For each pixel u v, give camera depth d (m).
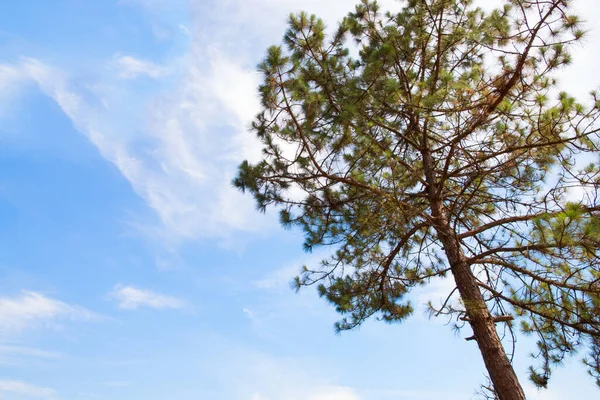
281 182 7.78
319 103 7.17
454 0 7.34
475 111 6.66
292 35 7.63
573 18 6.14
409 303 8.71
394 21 7.88
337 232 8.14
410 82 7.35
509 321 7.18
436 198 7.71
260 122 7.84
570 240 5.28
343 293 8.41
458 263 7.07
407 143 7.97
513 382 5.99
